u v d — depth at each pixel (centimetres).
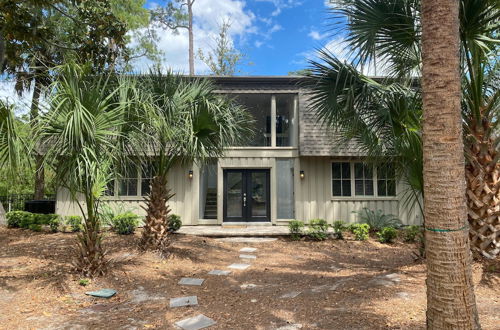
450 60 254
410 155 573
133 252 734
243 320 392
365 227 997
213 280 581
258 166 1217
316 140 1127
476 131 526
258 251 853
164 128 603
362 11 483
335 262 730
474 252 528
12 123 451
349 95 527
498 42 493
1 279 533
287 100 1322
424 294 445
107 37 959
